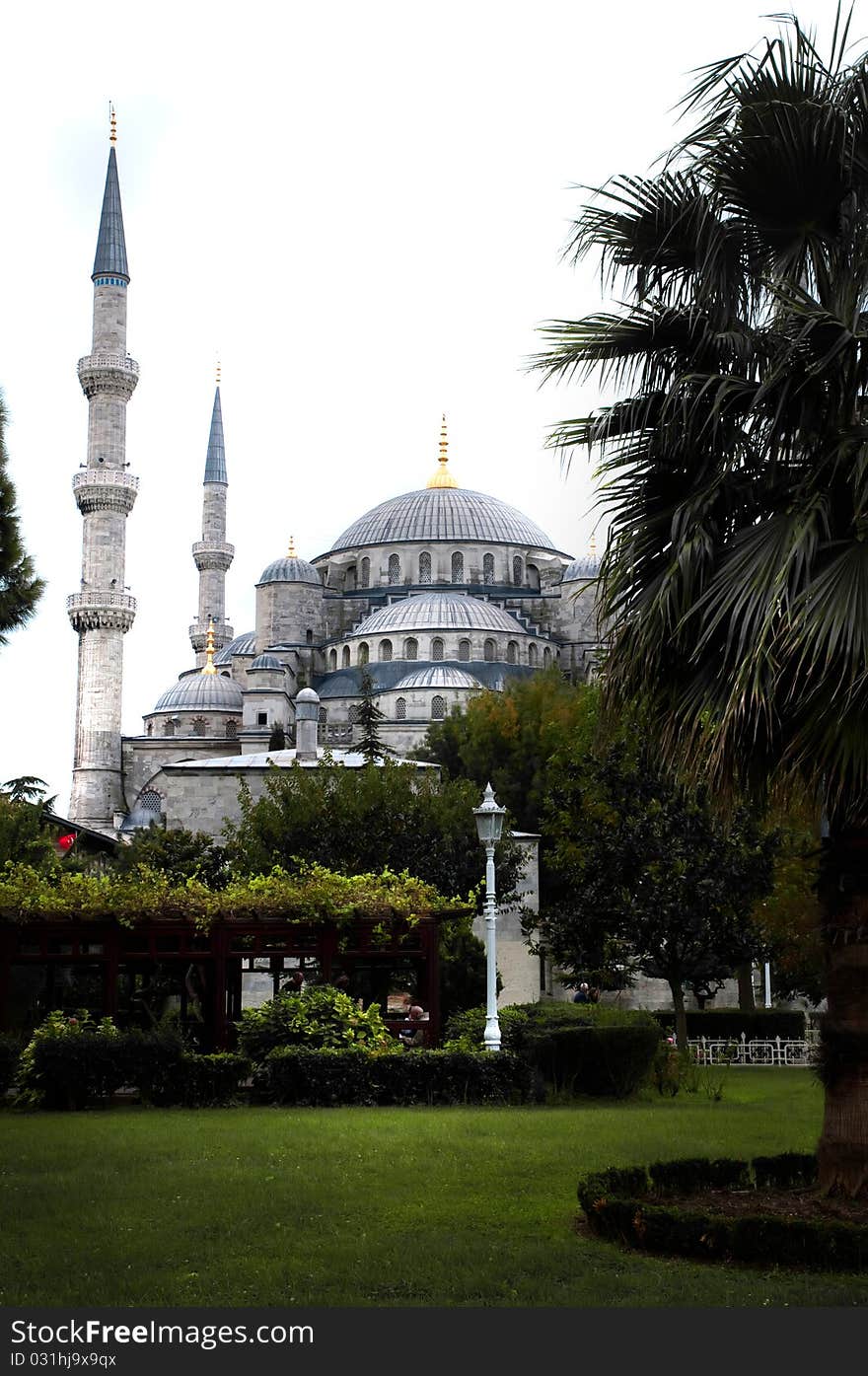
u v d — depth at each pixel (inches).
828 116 446.6
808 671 412.5
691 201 488.7
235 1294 358.9
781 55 463.5
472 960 1497.3
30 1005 1200.8
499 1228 445.1
